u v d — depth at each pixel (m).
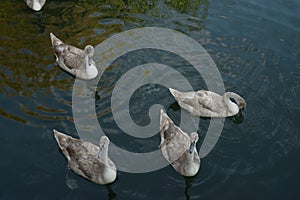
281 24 23.72
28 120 17.09
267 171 15.96
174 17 23.55
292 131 17.73
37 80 18.98
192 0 25.08
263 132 17.67
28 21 22.27
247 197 14.98
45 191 14.68
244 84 20.00
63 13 23.06
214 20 23.62
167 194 14.91
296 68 21.08
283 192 15.20
